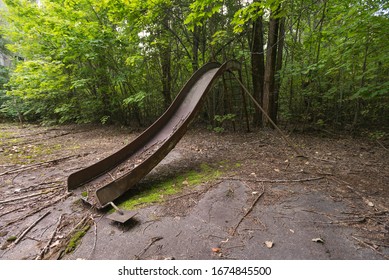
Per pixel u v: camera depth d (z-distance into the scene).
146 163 3.13
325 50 6.11
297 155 4.41
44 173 3.82
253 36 6.61
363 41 4.87
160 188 3.12
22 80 7.68
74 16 6.52
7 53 11.95
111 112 8.98
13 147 5.71
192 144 5.60
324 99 6.32
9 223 2.32
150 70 7.87
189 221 2.28
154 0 5.45
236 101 7.82
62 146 5.85
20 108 10.65
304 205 2.51
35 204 2.73
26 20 6.80
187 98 4.71
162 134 4.14
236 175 3.46
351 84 5.79
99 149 5.47
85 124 9.74
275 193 2.82
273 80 6.59
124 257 1.80
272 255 1.77
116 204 2.69
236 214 2.38
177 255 1.81
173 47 7.71
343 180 3.15
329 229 2.07
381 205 2.45
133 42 7.07
